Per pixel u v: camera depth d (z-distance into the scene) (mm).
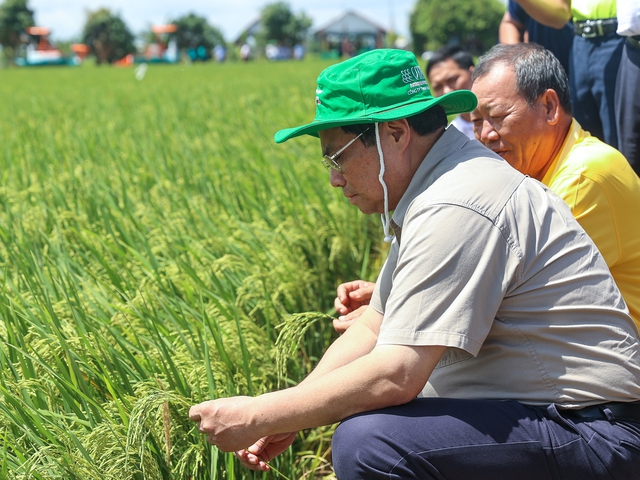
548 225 2141
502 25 4809
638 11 3592
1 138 9227
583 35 4039
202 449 2510
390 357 2051
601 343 2105
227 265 3660
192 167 6324
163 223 4477
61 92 20000
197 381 2646
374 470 2076
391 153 2230
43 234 4070
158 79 27062
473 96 2283
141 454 2170
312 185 5090
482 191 2104
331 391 2084
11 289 3531
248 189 5387
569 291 2107
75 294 3254
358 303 3023
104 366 2760
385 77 2174
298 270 3854
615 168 2613
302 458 3111
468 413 2102
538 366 2119
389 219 2326
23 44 86562
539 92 2686
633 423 2109
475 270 2043
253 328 3270
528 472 2070
